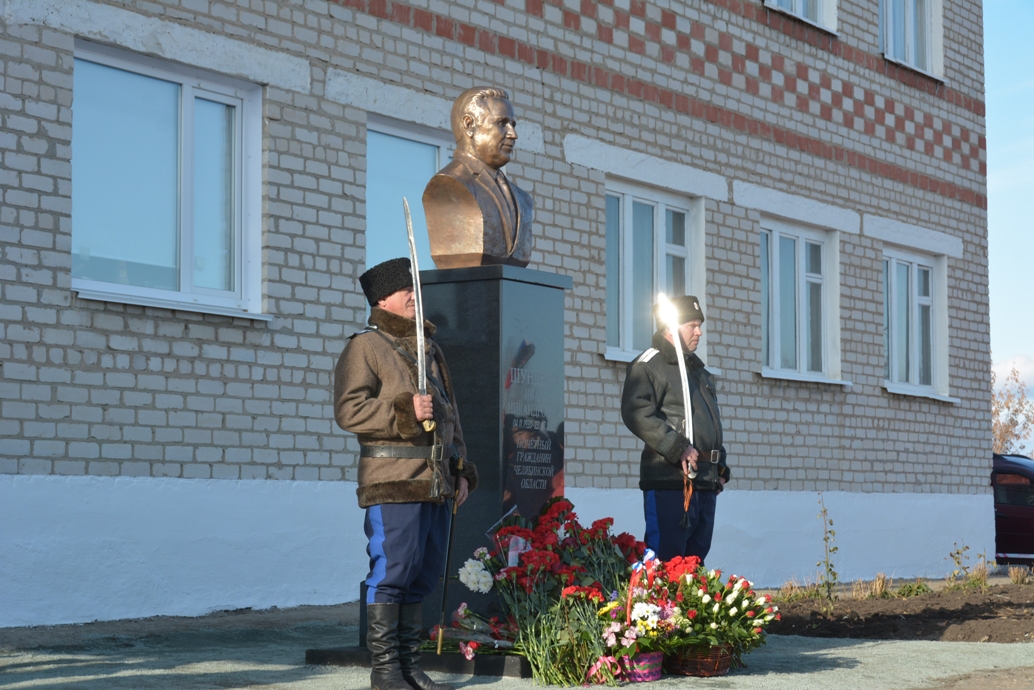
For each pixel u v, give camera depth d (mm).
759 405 13805
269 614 8695
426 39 10586
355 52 10008
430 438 5172
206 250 9203
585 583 5949
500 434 6070
